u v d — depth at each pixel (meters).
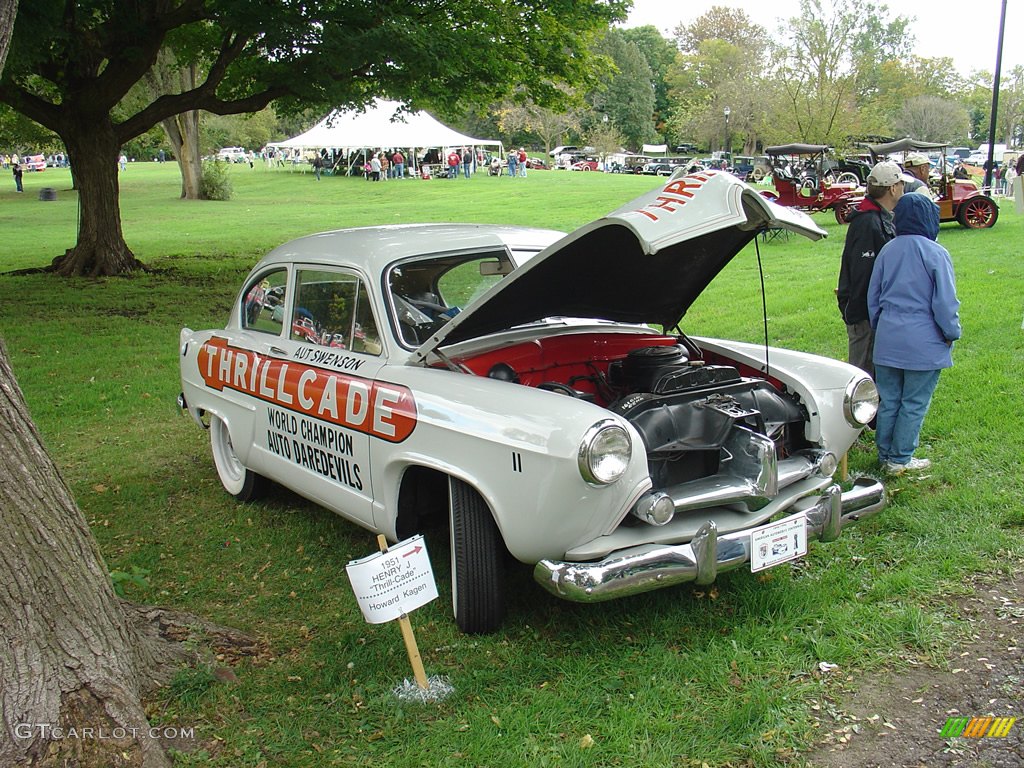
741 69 57.28
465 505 3.63
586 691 3.28
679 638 3.64
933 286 4.79
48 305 13.28
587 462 3.18
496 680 3.41
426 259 4.47
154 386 8.61
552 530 3.32
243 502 5.61
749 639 3.56
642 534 3.43
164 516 5.44
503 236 4.81
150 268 17.19
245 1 12.76
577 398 3.73
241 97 18.47
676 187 3.58
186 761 2.96
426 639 3.75
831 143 24.64
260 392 4.93
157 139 45.44
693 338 4.90
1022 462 5.09
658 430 3.59
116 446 6.91
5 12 2.92
